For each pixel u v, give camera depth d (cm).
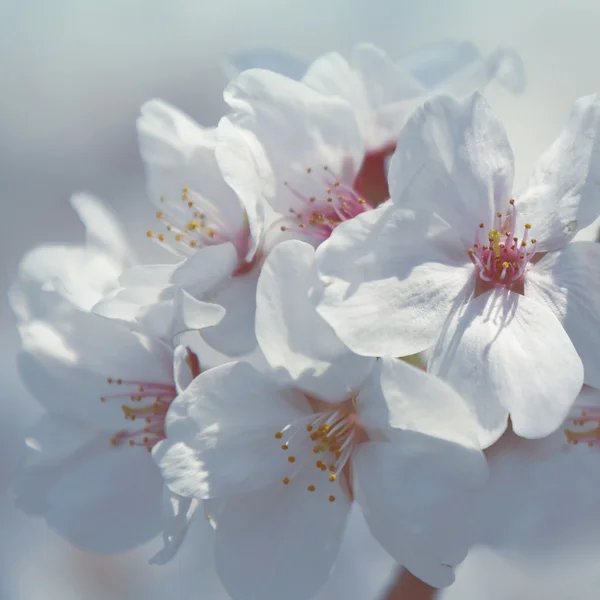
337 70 27
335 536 26
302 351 25
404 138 26
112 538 27
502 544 25
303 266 25
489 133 26
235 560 25
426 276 25
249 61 28
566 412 25
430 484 25
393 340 25
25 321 27
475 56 27
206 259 26
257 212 26
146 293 26
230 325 26
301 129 27
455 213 26
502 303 26
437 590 27
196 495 25
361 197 27
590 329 25
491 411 25
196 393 25
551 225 26
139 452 27
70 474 27
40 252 27
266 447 26
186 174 27
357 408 25
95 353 27
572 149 26
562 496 26
